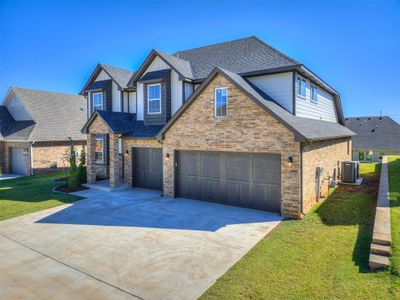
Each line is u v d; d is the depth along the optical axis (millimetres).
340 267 6406
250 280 6113
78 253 7805
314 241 8047
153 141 15797
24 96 26000
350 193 13672
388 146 47156
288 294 5504
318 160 12680
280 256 7203
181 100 15898
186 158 13875
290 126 10242
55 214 11555
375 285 5508
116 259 7387
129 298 5637
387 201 9758
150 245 8258
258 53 15477
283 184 10672
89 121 16938
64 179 20188
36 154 23703
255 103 11164
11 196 14938
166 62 15961
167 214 11328
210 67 16328
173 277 6410
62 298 5664
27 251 8008
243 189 12125
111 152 16250
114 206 12656
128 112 19000
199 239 8656
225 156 12570
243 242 8352
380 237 6711
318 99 17422
